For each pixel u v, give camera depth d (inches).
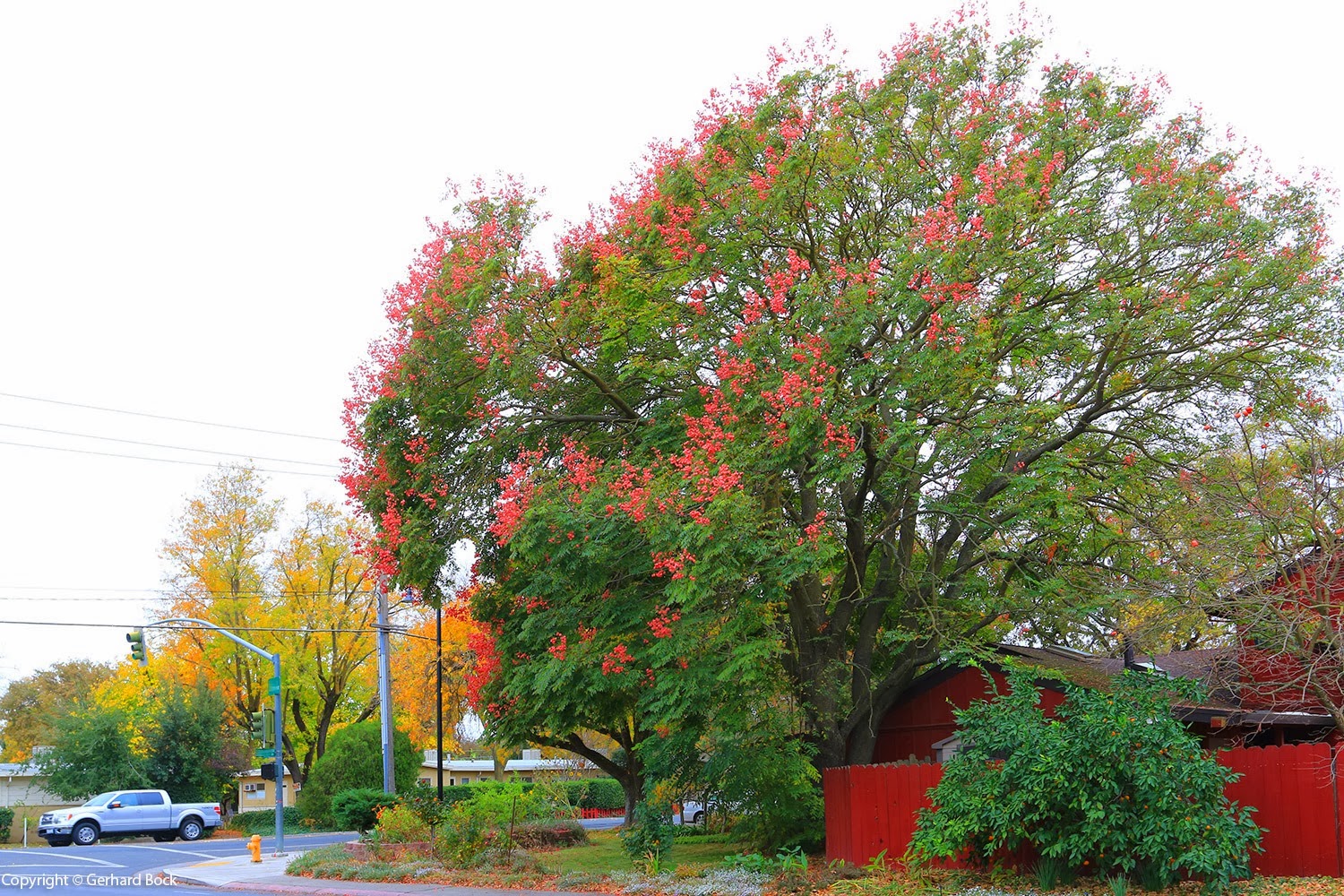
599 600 764.6
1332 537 596.1
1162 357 743.7
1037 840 580.7
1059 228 711.7
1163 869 532.4
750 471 686.5
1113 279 736.3
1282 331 721.0
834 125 746.8
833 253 796.0
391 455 884.6
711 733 781.9
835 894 625.0
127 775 1776.6
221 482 1822.1
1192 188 730.2
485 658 916.0
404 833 1049.5
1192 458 782.5
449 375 839.1
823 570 780.0
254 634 1796.3
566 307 777.6
